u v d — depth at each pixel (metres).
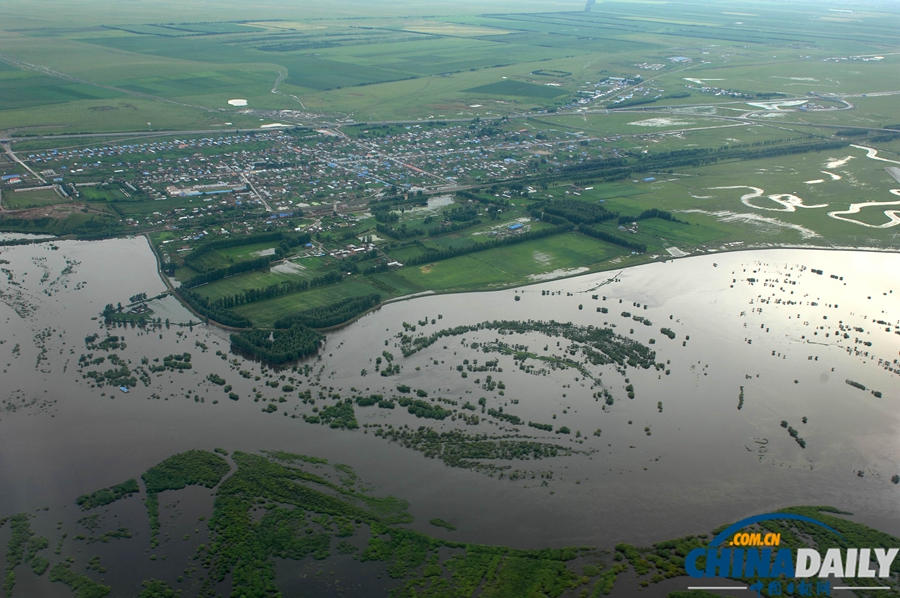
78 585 191.75
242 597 189.50
